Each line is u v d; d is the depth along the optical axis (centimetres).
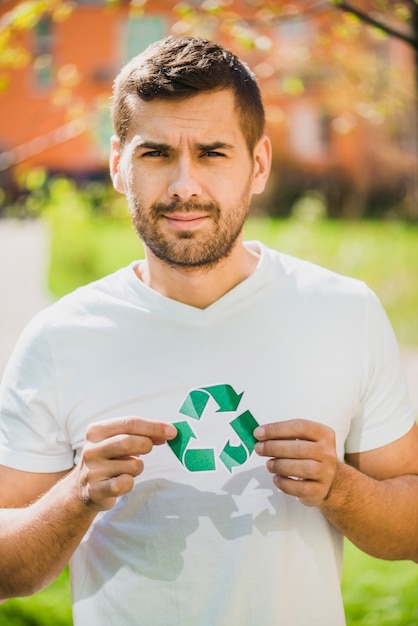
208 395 180
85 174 2109
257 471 177
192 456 177
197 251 176
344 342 185
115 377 183
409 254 995
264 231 1335
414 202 1427
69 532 170
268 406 180
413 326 799
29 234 1537
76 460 185
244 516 175
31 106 2116
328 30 391
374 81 480
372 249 1023
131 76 179
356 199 1758
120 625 176
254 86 185
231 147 176
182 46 178
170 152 175
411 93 477
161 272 186
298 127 2036
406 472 187
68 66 424
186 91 173
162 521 176
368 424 187
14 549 172
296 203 1941
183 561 174
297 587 174
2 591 180
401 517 178
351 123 524
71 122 424
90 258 1139
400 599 356
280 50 434
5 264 1225
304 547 176
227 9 344
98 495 162
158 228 177
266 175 193
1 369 706
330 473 163
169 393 181
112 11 350
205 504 175
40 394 184
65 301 193
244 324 185
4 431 186
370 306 190
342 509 170
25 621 344
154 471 178
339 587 181
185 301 187
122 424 163
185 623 172
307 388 181
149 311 185
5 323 882
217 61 177
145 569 175
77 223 1125
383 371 187
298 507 177
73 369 184
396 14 311
